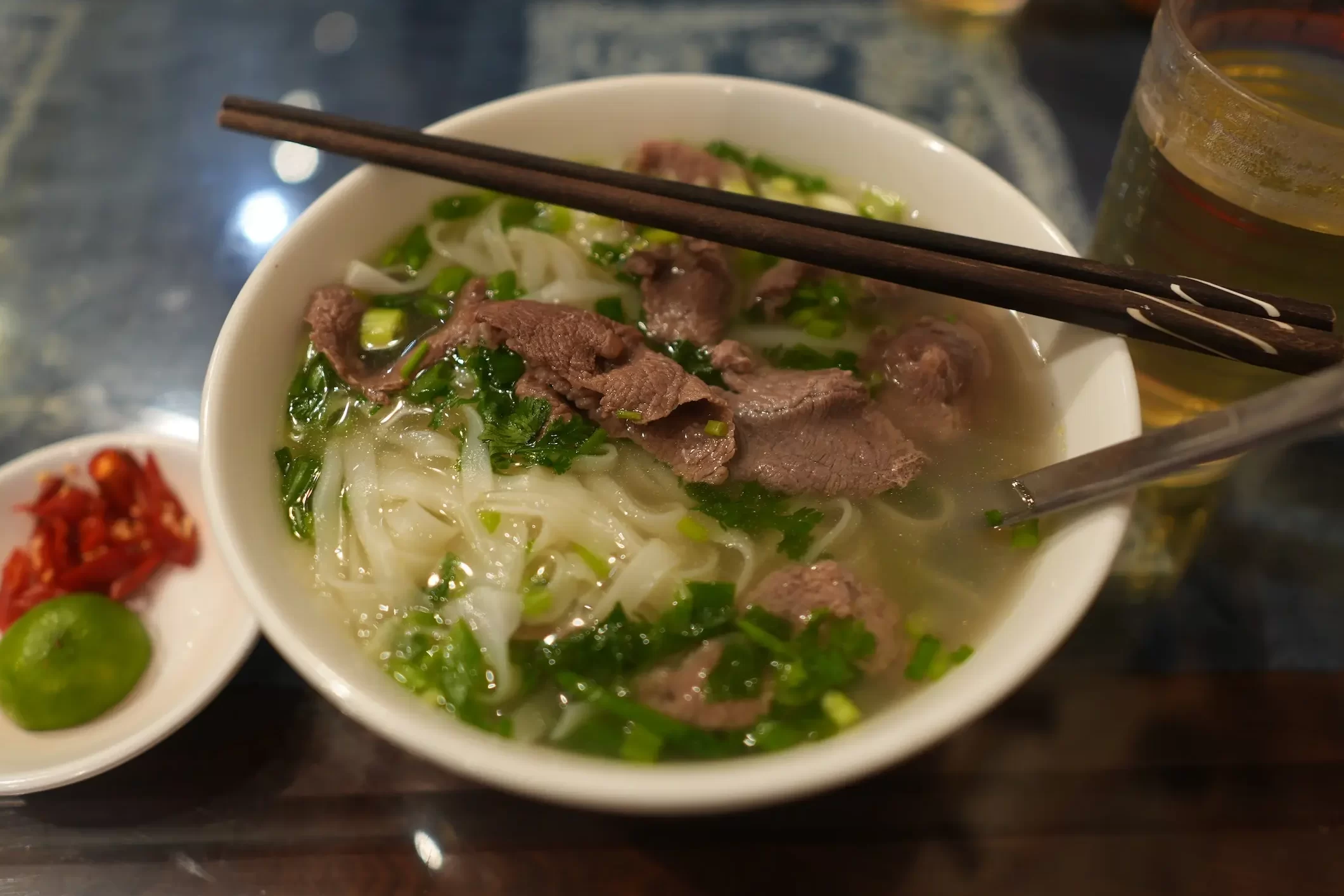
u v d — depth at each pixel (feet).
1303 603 0.81
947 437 0.79
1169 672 0.78
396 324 0.85
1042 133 1.12
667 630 0.70
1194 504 0.87
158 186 1.10
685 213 0.78
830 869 0.70
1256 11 0.83
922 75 1.19
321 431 0.79
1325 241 0.73
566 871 0.70
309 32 1.25
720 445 0.76
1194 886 0.70
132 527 0.86
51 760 0.74
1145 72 0.82
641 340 0.83
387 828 0.71
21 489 0.86
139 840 0.71
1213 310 0.70
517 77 1.19
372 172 0.86
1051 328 0.80
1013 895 0.69
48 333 0.99
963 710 0.59
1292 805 0.73
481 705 0.67
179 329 0.99
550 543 0.75
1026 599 0.68
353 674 0.61
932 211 0.88
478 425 0.78
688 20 1.26
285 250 0.79
